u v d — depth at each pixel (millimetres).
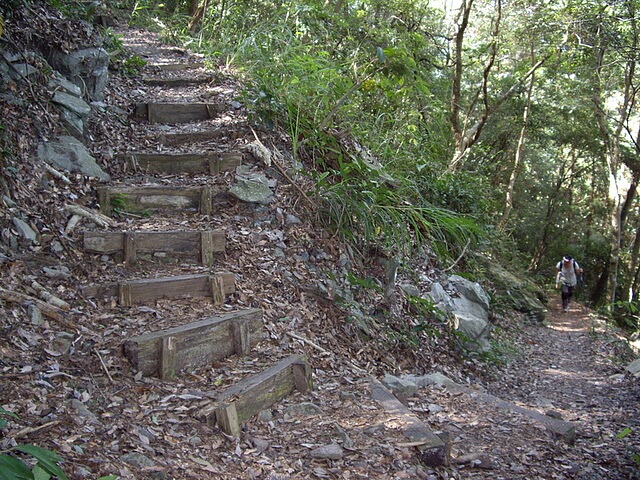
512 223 17781
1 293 2949
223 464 2379
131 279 3605
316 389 3309
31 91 4484
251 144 5094
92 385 2654
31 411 2322
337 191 4953
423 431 2908
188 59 7742
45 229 3699
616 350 7723
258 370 3160
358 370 3771
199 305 3576
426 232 6102
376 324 4574
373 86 5578
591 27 9047
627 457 3453
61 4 5945
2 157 3703
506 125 16406
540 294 11078
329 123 5809
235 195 4590
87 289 3348
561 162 22453
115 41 6941
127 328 3145
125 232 3855
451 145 11633
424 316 5195
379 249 5223
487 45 12484
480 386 4895
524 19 11234
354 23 8961
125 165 4816
